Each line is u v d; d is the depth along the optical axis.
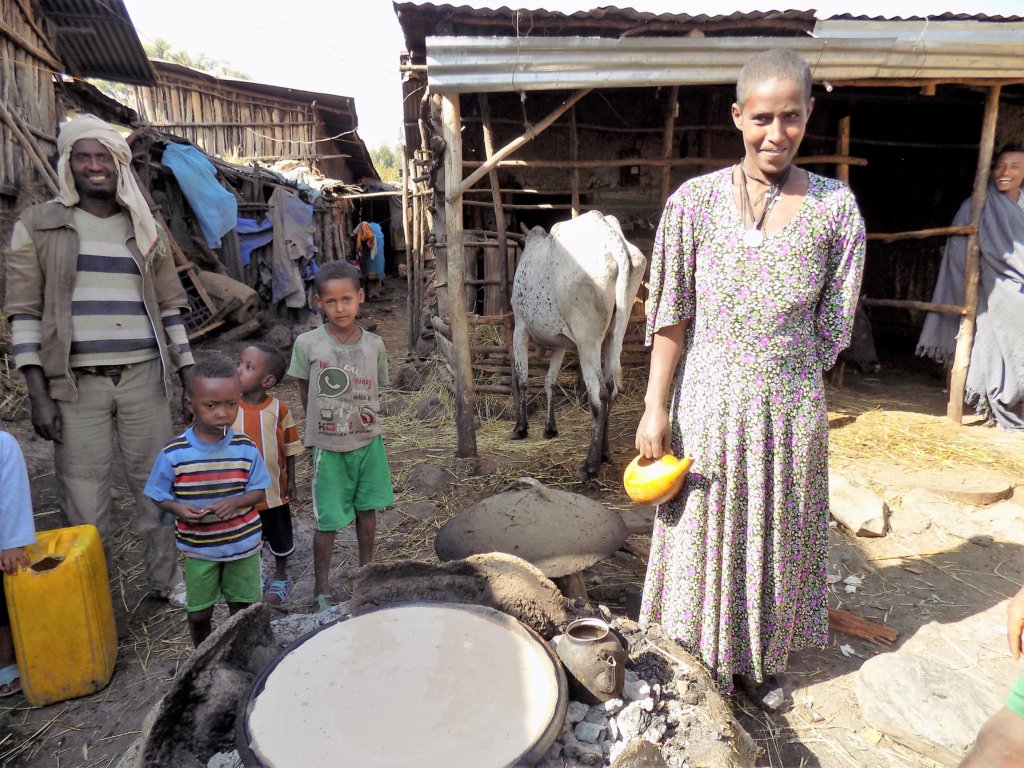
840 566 3.21
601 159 6.28
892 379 6.84
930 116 7.08
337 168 18.47
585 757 1.56
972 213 5.00
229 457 2.39
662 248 2.05
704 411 2.03
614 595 2.98
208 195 8.88
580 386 6.18
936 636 2.66
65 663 2.37
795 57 1.79
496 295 6.32
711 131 6.27
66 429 2.70
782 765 2.06
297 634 2.02
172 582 3.00
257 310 9.30
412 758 1.44
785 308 1.91
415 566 2.12
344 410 2.80
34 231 2.54
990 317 4.99
